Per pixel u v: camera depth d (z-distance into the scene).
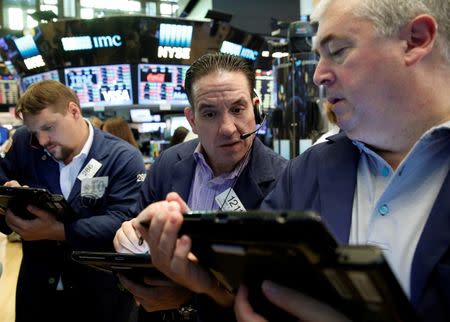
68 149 1.71
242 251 0.56
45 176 1.77
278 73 3.19
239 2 7.36
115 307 1.65
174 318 1.23
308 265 0.51
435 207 0.67
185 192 1.30
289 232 0.47
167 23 5.17
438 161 0.72
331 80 0.75
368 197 0.81
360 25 0.70
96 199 1.69
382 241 0.73
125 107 5.74
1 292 2.97
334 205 0.82
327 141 0.96
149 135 6.33
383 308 0.51
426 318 0.61
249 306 0.66
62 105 1.67
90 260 0.95
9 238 4.08
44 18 5.15
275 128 3.21
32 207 1.47
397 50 0.70
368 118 0.74
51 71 5.32
